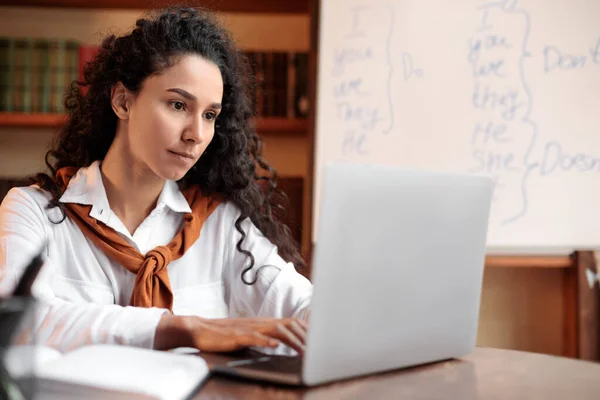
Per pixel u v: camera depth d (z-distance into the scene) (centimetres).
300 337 80
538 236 191
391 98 194
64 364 63
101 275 114
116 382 59
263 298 121
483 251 87
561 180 191
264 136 227
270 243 129
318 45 196
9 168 226
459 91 193
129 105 111
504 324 222
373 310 73
